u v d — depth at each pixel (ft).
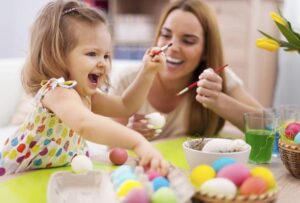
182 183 2.15
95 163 3.23
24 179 2.85
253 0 9.09
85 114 2.61
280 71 9.86
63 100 2.81
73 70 3.12
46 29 3.14
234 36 9.41
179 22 4.62
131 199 1.97
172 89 4.96
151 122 4.05
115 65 7.63
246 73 9.33
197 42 4.70
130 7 11.62
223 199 2.06
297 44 3.19
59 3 3.20
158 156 2.31
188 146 3.00
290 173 3.04
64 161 3.34
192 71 4.91
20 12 9.97
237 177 2.14
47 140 3.24
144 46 10.66
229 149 2.83
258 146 3.32
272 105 10.09
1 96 7.13
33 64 3.21
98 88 3.66
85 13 3.14
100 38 3.13
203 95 4.04
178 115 4.98
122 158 3.18
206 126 4.62
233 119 4.31
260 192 2.06
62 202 2.32
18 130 3.42
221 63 4.83
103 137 2.46
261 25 9.29
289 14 9.11
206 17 4.73
